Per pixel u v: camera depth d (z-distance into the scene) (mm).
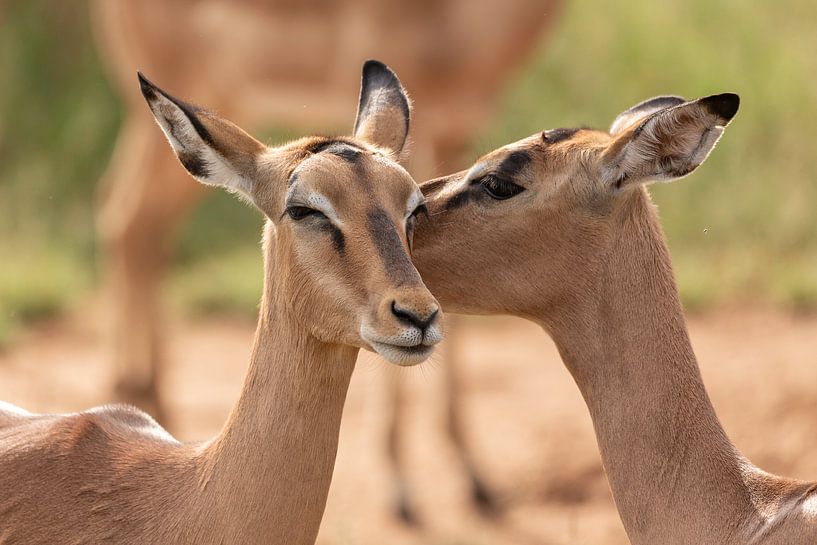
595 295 12594
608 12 36156
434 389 21734
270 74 24297
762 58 33719
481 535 19781
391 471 20797
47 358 27062
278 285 11547
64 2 37250
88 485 11992
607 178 12414
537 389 25375
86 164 36281
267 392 11516
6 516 12047
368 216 11156
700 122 11766
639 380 12367
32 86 37188
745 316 27172
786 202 30734
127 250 23656
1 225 34125
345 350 11469
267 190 11688
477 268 12820
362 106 13375
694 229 31047
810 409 20672
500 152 12766
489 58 23109
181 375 27094
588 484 20969
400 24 23000
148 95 11828
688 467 12133
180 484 11773
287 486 11461
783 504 11719
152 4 24281
